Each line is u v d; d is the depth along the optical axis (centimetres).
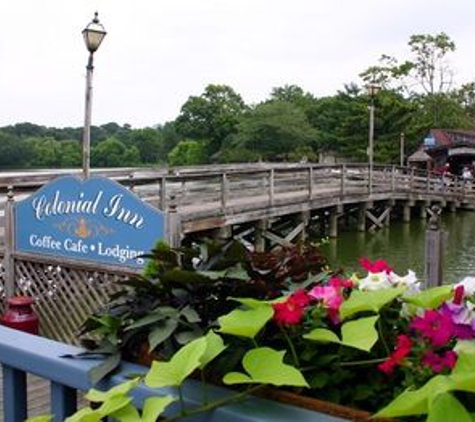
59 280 488
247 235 1230
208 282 113
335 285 106
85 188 474
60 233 491
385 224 1991
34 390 324
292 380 84
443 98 4534
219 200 1160
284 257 123
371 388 93
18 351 118
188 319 105
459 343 89
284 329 97
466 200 2369
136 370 106
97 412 88
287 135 4319
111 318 113
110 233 464
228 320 94
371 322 93
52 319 491
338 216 1766
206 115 5084
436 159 3177
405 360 90
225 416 89
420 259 1323
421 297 99
